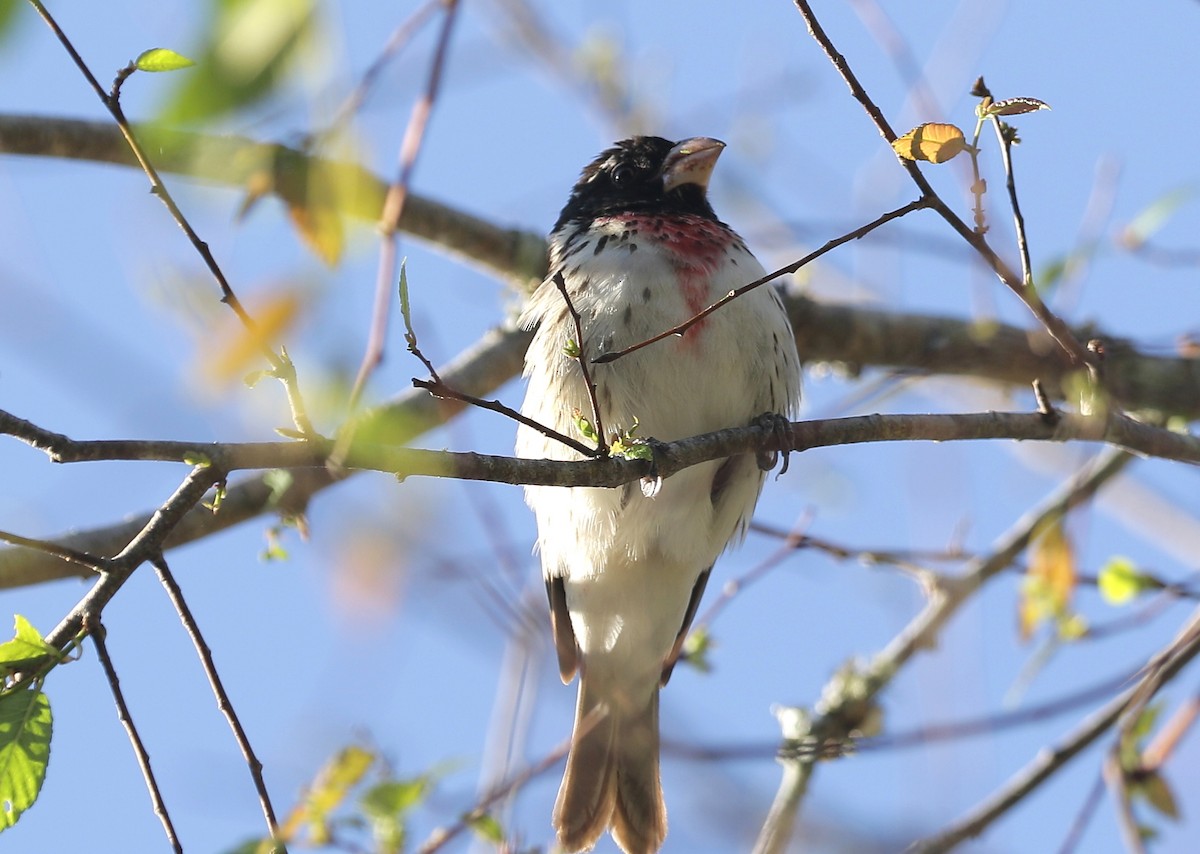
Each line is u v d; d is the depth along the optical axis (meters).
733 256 10.62
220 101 4.21
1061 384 13.43
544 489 11.21
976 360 13.59
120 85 5.95
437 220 12.58
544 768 10.32
